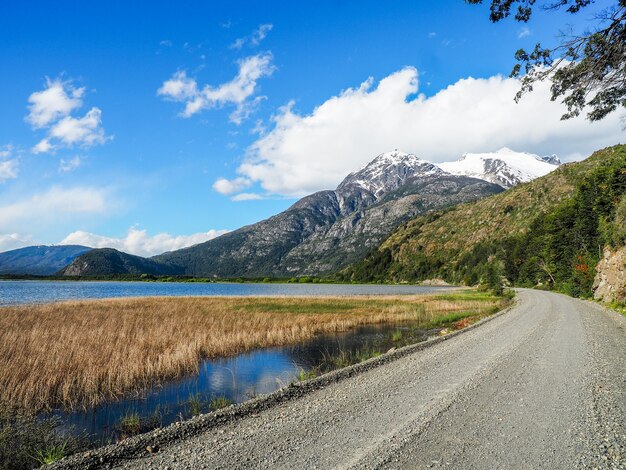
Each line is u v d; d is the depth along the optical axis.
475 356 12.65
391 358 13.07
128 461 5.50
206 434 6.55
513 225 165.25
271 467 5.09
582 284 43.97
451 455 5.31
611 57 7.66
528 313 27.27
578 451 5.40
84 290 103.62
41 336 18.17
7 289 101.62
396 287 148.50
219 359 17.77
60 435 8.11
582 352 12.77
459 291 98.62
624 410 7.12
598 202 46.22
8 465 6.32
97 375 12.14
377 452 5.46
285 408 7.94
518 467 4.93
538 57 8.25
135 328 21.98
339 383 9.95
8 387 10.51
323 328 27.52
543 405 7.48
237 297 58.78
